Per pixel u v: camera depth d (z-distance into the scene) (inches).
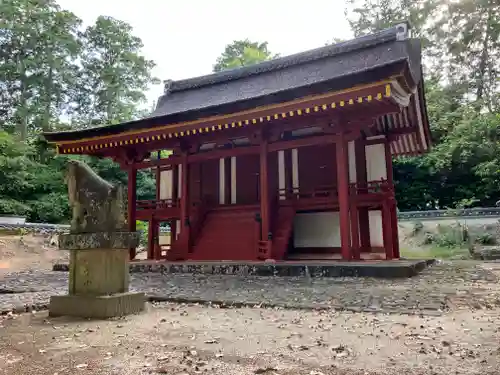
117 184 272.7
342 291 350.3
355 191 615.8
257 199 749.9
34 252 877.8
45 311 282.7
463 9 1434.5
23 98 1803.6
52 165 1508.4
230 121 592.7
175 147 719.7
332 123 572.4
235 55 1955.0
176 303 313.9
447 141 1318.9
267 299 314.0
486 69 1487.5
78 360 158.2
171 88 932.6
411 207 1395.2
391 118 656.4
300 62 783.7
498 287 359.6
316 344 180.2
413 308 263.0
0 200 1205.7
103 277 261.9
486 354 160.1
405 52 638.5
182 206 697.0
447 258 877.2
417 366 146.4
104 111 2022.6
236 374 139.6
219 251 641.6
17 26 1697.8
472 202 1182.9
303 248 716.7
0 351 173.0
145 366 148.9
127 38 2044.8
